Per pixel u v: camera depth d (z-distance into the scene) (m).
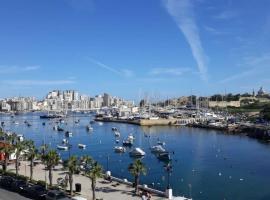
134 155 148.62
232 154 154.38
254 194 89.06
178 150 166.88
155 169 121.62
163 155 140.62
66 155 156.12
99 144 193.88
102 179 85.25
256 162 134.00
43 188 68.88
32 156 83.19
